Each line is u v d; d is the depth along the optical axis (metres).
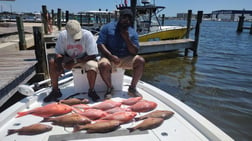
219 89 5.25
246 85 5.55
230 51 11.29
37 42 4.15
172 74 6.64
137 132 1.73
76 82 2.60
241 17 25.89
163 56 9.55
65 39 2.44
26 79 3.76
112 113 2.07
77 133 1.71
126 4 9.59
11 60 4.39
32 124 1.85
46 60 4.35
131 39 2.56
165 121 1.93
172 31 10.53
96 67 2.44
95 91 2.63
